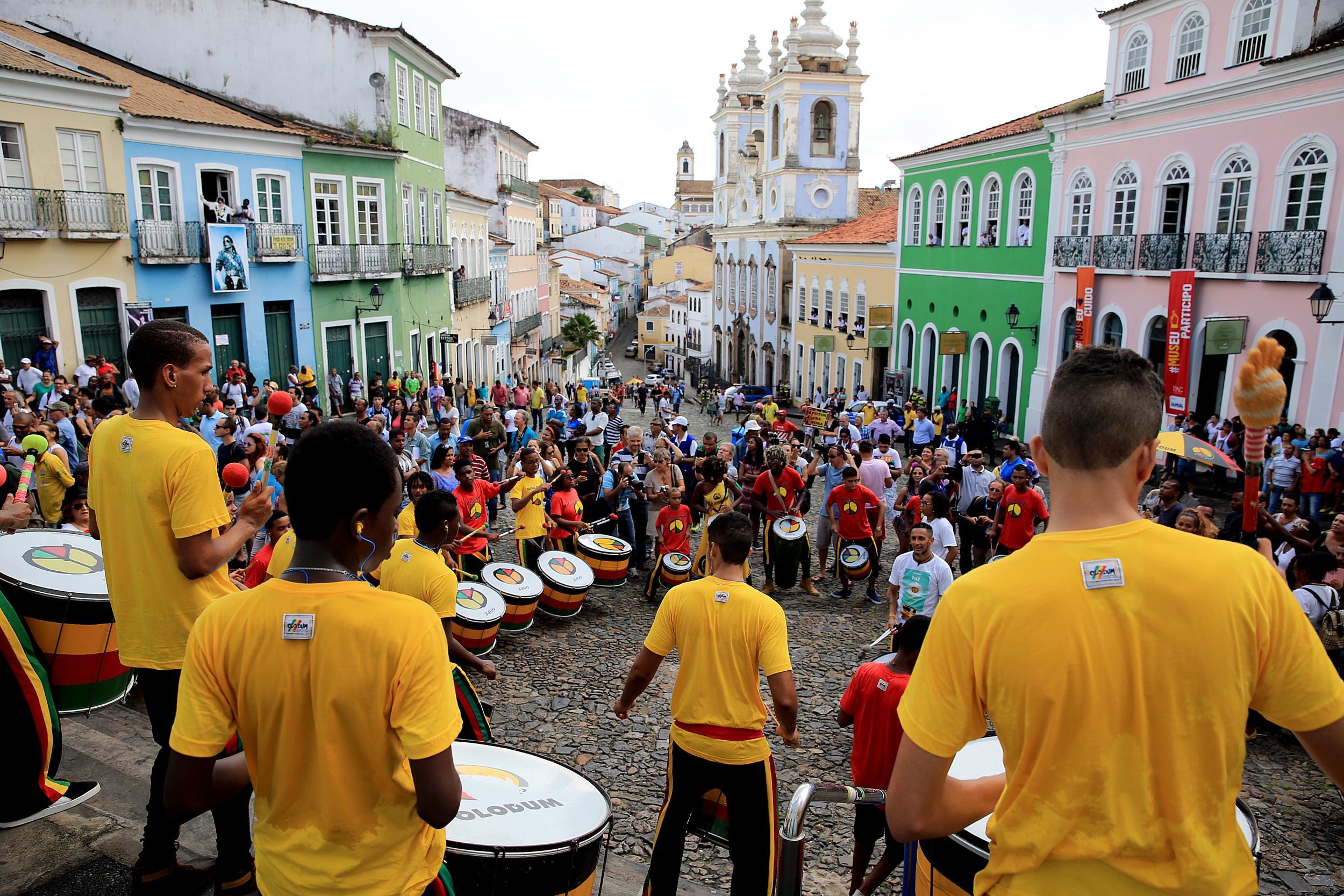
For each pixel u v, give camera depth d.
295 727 2.18
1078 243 25.03
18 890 3.60
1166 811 1.62
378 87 29.38
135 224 20.36
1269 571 1.67
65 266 18.80
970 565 12.17
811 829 5.82
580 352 76.38
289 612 2.17
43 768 4.09
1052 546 1.71
